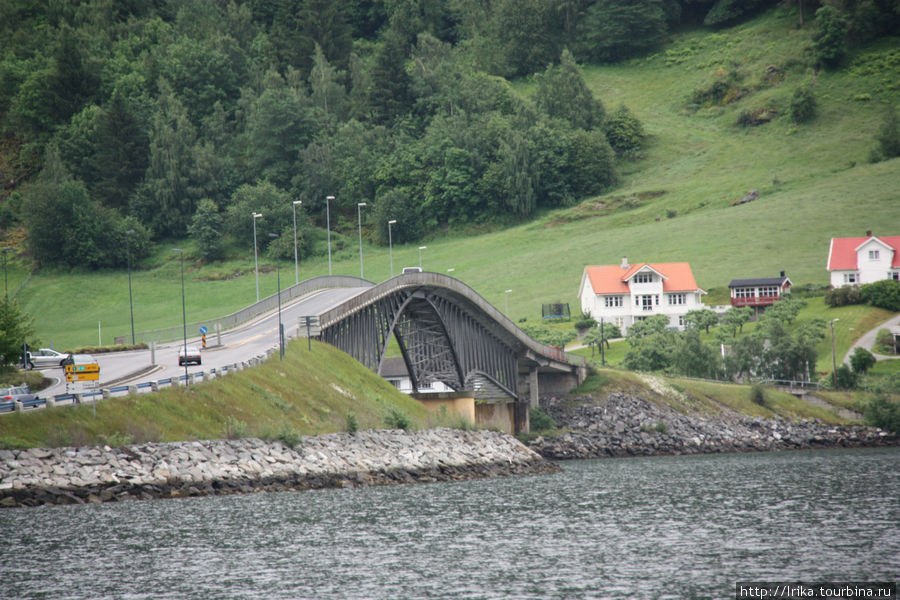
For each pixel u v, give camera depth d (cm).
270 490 12019
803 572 7925
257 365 14650
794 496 12644
